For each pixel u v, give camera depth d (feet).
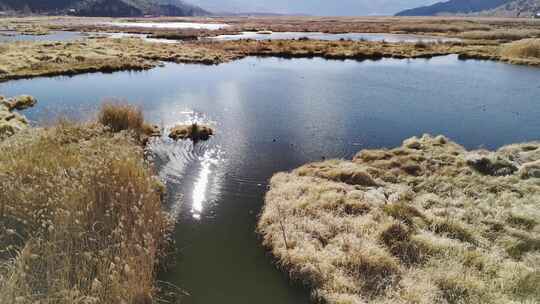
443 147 43.11
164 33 202.28
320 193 30.63
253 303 19.79
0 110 50.88
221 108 61.05
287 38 184.44
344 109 62.34
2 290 15.55
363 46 140.46
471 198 30.68
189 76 87.92
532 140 47.80
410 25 297.53
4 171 24.90
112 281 17.74
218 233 26.50
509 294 19.39
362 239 23.49
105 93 68.39
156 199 26.66
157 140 45.01
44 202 22.41
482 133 50.72
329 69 102.01
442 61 117.08
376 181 34.04
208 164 39.04
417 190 32.96
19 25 276.82
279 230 25.52
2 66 83.87
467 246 23.50
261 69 100.63
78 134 36.94
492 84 82.33
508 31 206.28
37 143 29.53
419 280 20.61
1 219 22.13
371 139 48.29
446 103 66.49
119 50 119.24
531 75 92.63
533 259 22.40
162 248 23.57
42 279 17.95
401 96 71.56
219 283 21.27
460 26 271.49
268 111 60.08
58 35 195.00
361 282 20.54
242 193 32.94
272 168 38.65
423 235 24.35
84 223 21.27
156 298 19.43
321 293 19.92
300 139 47.73
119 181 25.11
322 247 23.85
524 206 28.53
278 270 22.62
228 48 135.33
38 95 65.77
